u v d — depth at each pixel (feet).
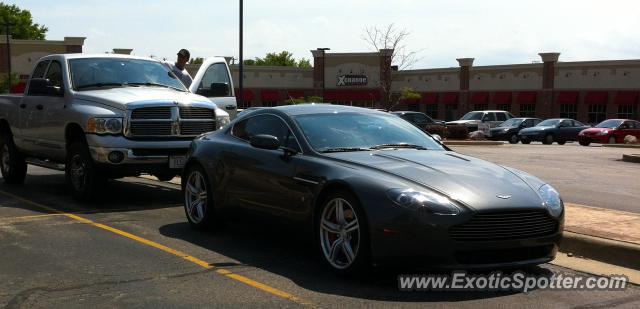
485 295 17.44
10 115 36.94
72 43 183.52
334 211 19.27
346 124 22.79
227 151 23.98
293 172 20.71
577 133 120.78
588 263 21.06
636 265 20.49
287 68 196.13
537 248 18.25
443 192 17.54
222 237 24.43
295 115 22.77
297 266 20.21
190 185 26.17
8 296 16.96
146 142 30.19
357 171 18.86
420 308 16.26
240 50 83.05
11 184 38.37
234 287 17.92
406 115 115.75
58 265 20.08
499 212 17.30
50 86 32.89
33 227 25.68
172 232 25.20
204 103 32.22
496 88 180.55
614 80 159.63
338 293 17.39
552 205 18.51
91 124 29.81
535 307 16.56
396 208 17.16
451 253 16.92
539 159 63.31
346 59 193.77
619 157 66.90
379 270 18.65
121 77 33.83
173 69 40.93
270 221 21.89
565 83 167.94
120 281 18.40
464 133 106.73
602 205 32.50
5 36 179.63
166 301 16.63
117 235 24.44
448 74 190.08
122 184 39.01
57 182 39.58
